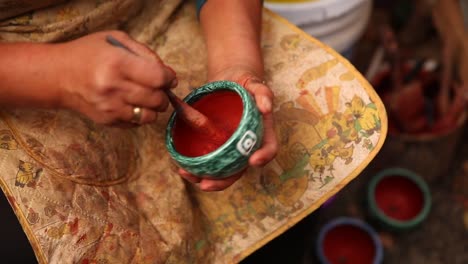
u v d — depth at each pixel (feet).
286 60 2.67
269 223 2.56
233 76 2.34
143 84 1.86
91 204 2.20
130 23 2.69
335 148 2.46
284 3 3.82
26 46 2.00
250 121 1.91
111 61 1.82
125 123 2.02
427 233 4.84
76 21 2.39
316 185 2.48
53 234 2.07
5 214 2.32
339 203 5.05
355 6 3.83
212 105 2.20
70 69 1.90
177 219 2.44
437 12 4.91
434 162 4.94
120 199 2.35
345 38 4.09
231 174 2.04
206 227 2.64
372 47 5.73
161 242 2.35
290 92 2.59
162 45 2.77
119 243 2.22
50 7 2.33
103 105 1.91
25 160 2.13
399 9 5.69
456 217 4.91
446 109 4.82
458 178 5.11
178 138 2.13
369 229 4.62
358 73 2.52
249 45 2.48
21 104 2.05
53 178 2.15
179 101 1.96
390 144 4.99
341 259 4.76
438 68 5.04
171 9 2.76
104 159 2.35
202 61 2.74
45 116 2.26
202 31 2.78
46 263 2.04
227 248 2.60
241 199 2.60
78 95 1.95
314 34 3.90
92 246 2.14
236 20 2.51
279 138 2.54
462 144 5.29
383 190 5.04
